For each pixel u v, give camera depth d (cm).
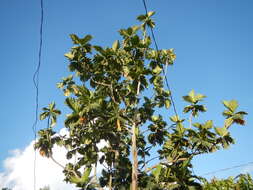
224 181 1199
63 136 1366
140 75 1236
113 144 1353
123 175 1222
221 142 1134
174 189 1122
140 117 1294
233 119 1138
